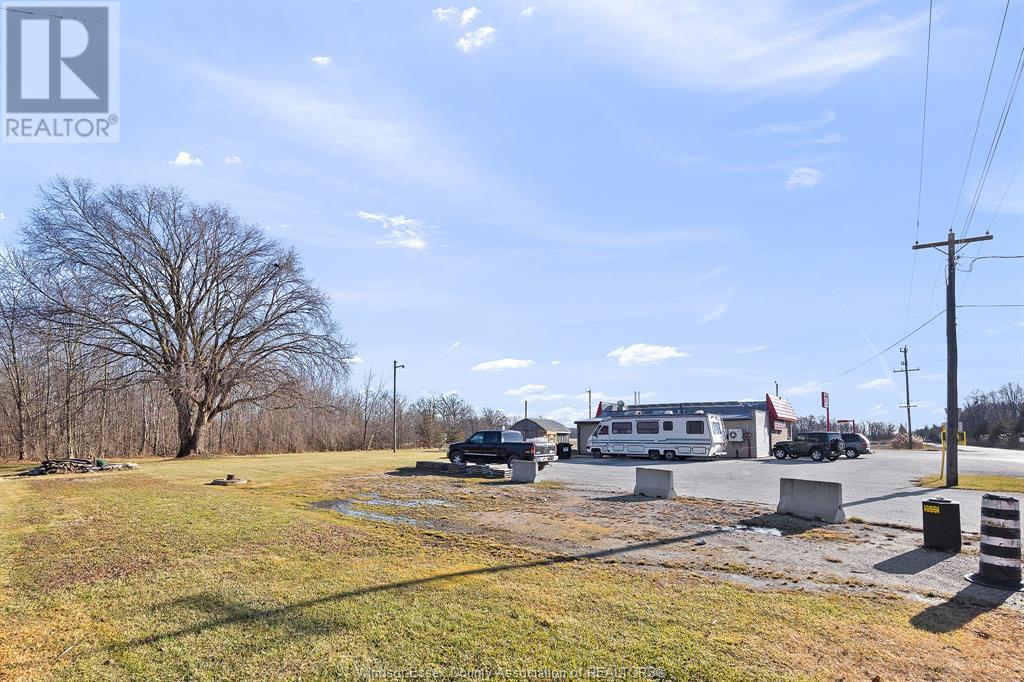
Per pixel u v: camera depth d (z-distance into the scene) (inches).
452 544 384.2
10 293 1393.9
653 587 289.3
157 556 336.5
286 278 1552.7
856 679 192.4
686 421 1346.0
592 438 1464.1
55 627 225.3
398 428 2815.0
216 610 243.8
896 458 1519.4
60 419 1573.6
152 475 892.0
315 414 1935.3
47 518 467.8
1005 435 3410.4
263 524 440.1
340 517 492.1
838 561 360.2
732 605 262.4
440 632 222.2
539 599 263.6
